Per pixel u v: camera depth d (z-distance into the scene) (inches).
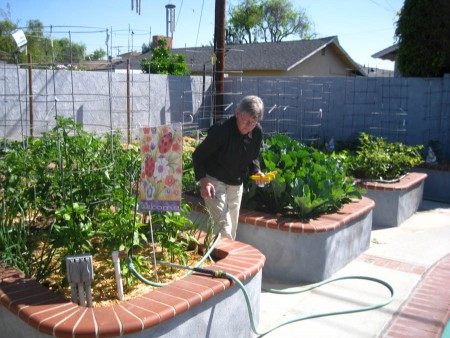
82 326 101.3
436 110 390.3
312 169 224.4
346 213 215.3
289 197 207.6
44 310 108.5
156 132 130.6
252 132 170.4
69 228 133.4
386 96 413.4
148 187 132.2
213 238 166.7
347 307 169.0
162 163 129.3
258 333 147.3
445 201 354.0
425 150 391.5
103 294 126.8
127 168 180.5
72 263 111.5
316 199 197.9
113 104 444.1
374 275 201.2
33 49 579.5
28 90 378.9
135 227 133.6
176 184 127.1
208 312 124.4
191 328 119.0
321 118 442.0
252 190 213.5
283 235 194.5
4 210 152.0
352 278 198.2
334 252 200.5
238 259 147.9
